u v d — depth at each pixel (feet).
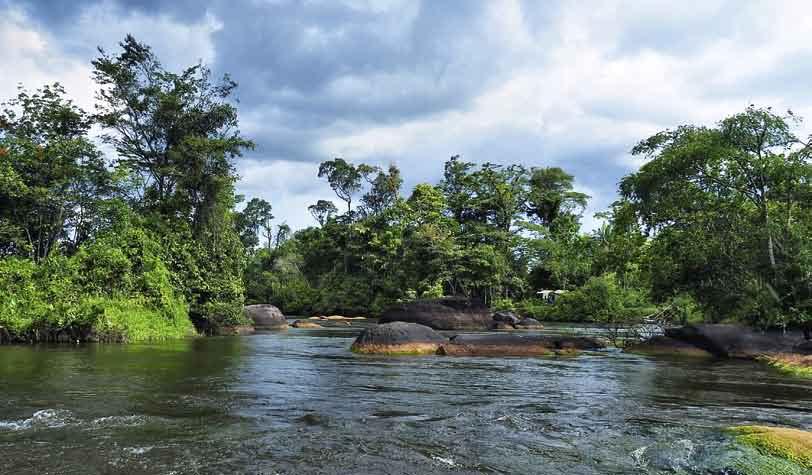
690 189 64.34
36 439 19.02
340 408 25.23
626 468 16.71
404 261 163.84
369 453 18.01
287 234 288.10
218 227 88.38
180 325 73.61
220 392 28.84
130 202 83.71
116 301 65.41
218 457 17.29
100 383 30.96
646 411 25.48
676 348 54.24
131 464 16.48
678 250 65.46
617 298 130.82
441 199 180.24
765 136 59.26
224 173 87.04
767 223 58.49
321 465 16.69
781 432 18.70
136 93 87.76
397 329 53.31
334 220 208.85
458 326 111.96
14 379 31.83
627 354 54.60
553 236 180.34
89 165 80.18
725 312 62.08
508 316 115.03
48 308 57.77
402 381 34.27
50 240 78.69
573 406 26.58
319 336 79.77
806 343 46.09
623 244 87.10
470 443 19.44
